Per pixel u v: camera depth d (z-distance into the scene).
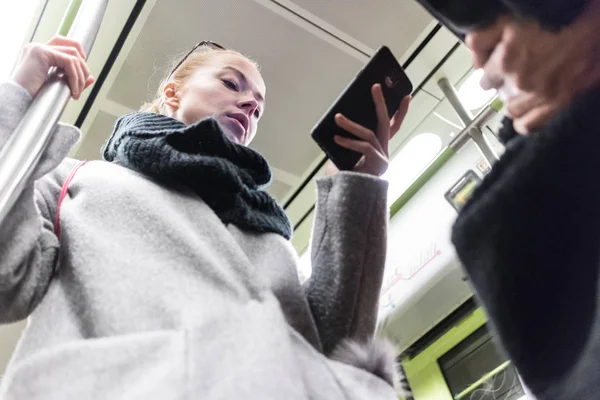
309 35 1.62
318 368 0.53
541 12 0.46
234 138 0.84
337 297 0.62
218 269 0.54
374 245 0.65
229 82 0.89
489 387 1.60
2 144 0.52
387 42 1.65
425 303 1.66
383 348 0.60
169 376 0.42
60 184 0.66
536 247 0.51
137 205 0.59
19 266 0.54
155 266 0.52
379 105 0.71
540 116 0.50
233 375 0.44
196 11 1.53
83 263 0.53
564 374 0.45
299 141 1.89
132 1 1.48
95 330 0.48
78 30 0.67
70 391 0.41
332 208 0.66
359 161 0.71
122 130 0.71
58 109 0.57
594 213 0.46
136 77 1.65
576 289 0.46
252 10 1.55
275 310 0.53
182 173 0.63
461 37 0.54
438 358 1.76
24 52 0.62
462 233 0.59
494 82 0.54
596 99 0.46
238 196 0.67
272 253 0.65
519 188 0.52
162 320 0.48
